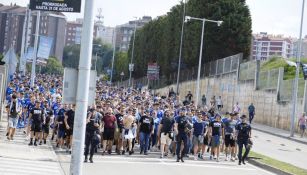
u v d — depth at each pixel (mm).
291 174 38781
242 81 109875
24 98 53656
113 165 37875
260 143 65000
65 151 43500
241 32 127500
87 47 17938
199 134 45062
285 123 89875
